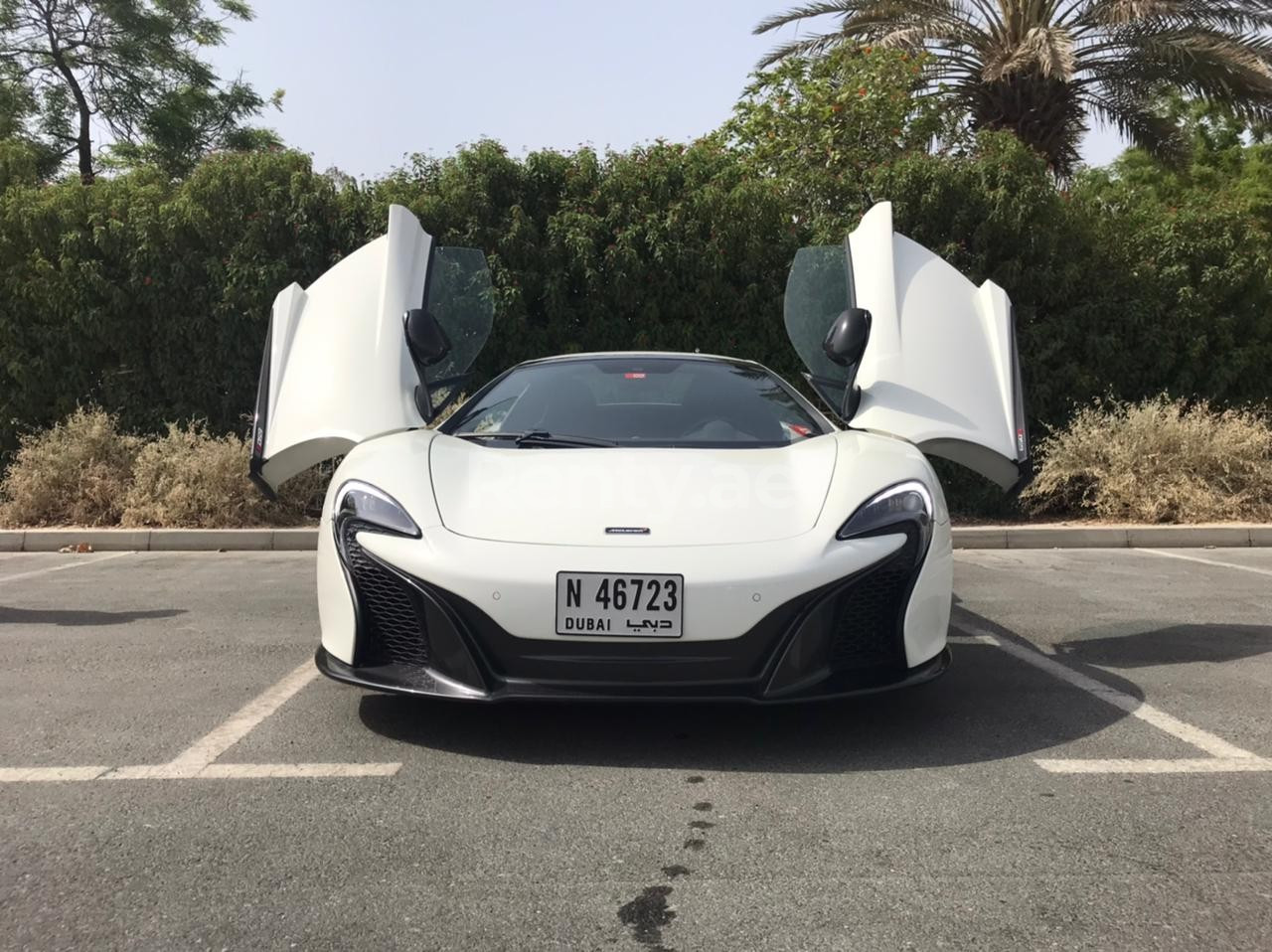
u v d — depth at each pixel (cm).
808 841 237
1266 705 349
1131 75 1370
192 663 409
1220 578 628
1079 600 549
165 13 2122
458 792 268
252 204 934
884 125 1172
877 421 383
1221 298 931
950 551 319
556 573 281
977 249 909
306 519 852
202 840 239
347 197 932
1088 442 878
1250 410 943
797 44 1452
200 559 725
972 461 405
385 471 323
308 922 201
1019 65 1292
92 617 507
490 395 415
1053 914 203
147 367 945
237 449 846
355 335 410
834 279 452
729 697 277
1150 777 279
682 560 281
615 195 916
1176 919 201
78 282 917
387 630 302
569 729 317
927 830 243
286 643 447
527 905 207
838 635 290
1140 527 813
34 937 195
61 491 849
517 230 895
